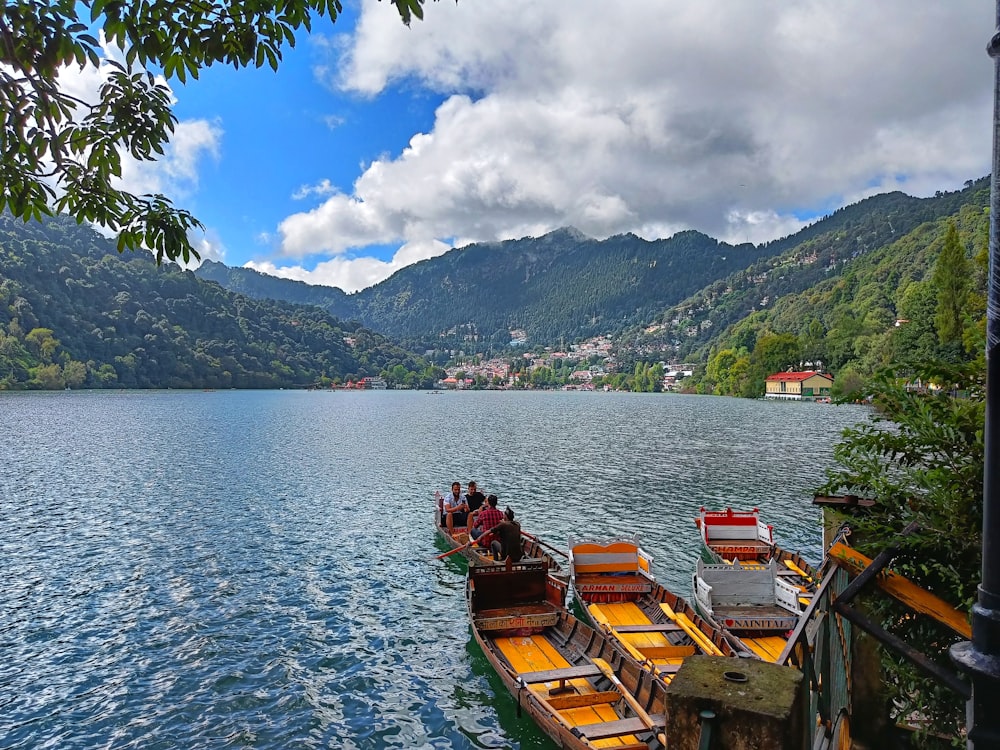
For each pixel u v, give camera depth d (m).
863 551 4.83
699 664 3.23
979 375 4.95
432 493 34.50
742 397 159.62
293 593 19.02
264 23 4.91
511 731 11.91
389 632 16.30
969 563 4.50
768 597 15.52
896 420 5.27
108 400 125.31
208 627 16.47
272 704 12.87
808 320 176.62
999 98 2.21
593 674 11.73
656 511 30.12
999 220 2.16
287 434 68.19
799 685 3.00
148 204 5.39
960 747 4.62
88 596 18.53
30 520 27.50
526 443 60.12
